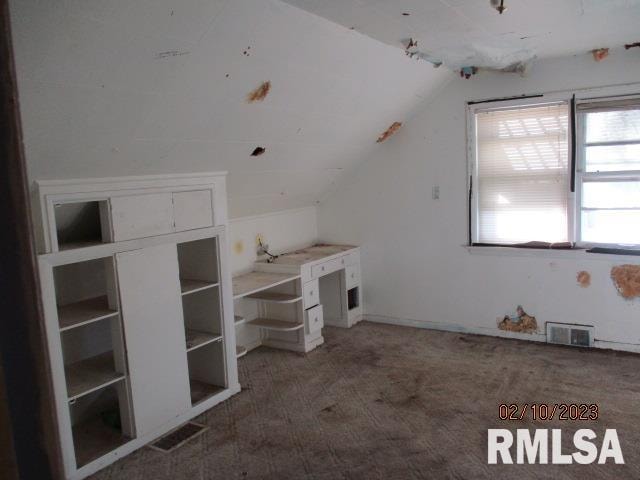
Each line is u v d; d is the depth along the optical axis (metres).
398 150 4.41
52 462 0.45
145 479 2.45
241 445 2.71
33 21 1.56
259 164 3.43
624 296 3.65
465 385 3.29
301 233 4.79
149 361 2.77
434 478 2.34
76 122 2.07
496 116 3.96
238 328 4.07
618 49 3.43
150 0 1.72
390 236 4.58
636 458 2.41
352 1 2.16
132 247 2.67
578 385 3.20
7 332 0.43
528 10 2.41
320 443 2.69
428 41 2.87
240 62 2.30
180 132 2.56
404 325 4.61
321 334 4.35
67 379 2.63
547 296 3.93
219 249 3.22
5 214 0.42
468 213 4.15
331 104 3.20
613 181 3.61
